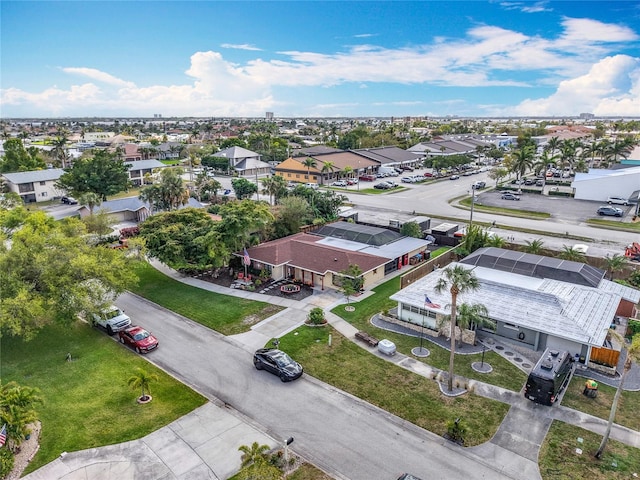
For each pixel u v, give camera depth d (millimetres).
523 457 21172
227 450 21781
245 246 47781
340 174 110125
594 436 22562
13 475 20031
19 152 106000
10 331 31406
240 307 38562
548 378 24594
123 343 32812
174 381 27797
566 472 20219
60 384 27469
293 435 22844
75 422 23828
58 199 89750
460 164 121812
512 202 82500
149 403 25500
